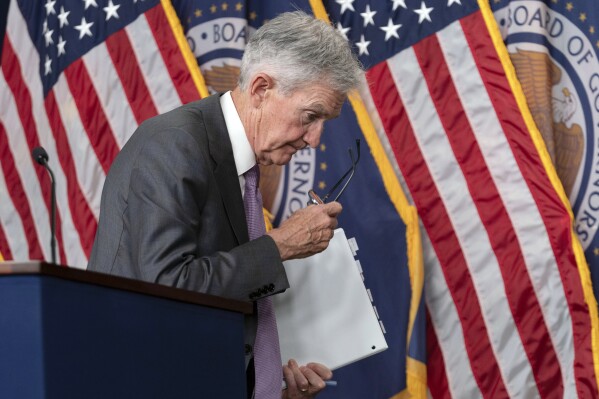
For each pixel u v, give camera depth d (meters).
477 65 6.57
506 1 6.71
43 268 1.98
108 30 6.94
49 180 6.93
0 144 7.08
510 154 6.45
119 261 3.40
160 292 2.35
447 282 6.50
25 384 1.96
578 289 6.28
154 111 6.75
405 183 6.60
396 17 6.73
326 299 4.06
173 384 2.38
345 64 3.66
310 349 3.99
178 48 6.80
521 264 6.38
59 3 7.11
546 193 6.37
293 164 6.61
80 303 2.08
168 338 2.38
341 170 6.54
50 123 6.97
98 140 6.82
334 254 4.12
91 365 2.09
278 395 3.61
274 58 3.61
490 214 6.46
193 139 3.47
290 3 6.82
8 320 1.97
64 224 6.79
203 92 6.69
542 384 6.31
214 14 6.89
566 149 6.55
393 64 6.69
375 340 4.02
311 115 3.65
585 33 6.59
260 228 3.72
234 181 3.57
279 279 3.41
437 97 6.61
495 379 6.38
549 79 6.58
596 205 6.47
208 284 3.27
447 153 6.56
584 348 6.26
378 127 6.67
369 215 6.45
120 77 6.85
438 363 6.46
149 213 3.32
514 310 6.38
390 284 6.36
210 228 3.46
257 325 3.60
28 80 7.14
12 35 7.22
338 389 6.27
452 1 6.68
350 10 6.80
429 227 6.54
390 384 6.23
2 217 6.99
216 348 2.61
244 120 3.67
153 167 3.39
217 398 2.59
